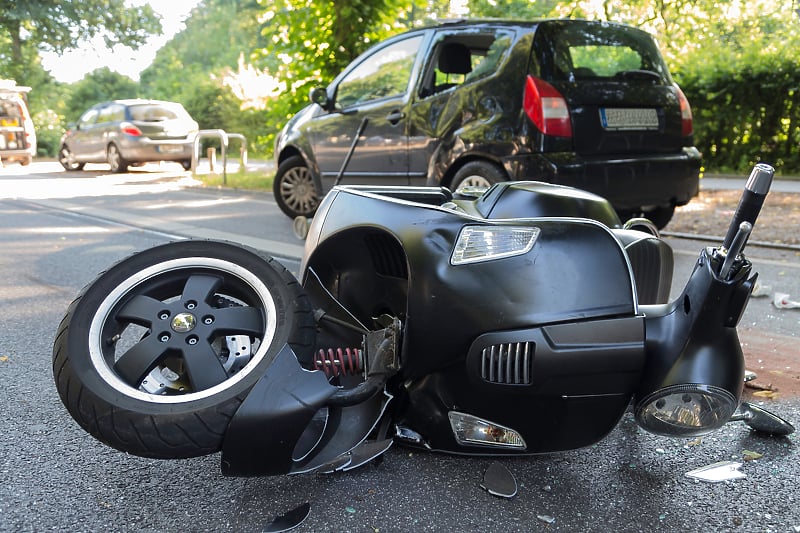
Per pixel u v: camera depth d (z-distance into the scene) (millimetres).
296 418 2330
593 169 5988
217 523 2391
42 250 7113
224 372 2441
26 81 29562
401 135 7043
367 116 7418
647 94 6387
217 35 47531
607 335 2391
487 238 2582
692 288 2342
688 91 14578
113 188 13273
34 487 2629
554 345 2406
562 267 2473
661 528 2355
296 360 2426
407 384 2734
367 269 3227
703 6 15406
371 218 2924
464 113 6402
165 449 2277
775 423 2967
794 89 13500
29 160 20547
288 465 2391
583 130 5961
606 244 2514
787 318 4680
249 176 14625
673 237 7535
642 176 6285
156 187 13438
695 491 2594
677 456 2861
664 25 15500
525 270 2488
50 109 29938
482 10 15609
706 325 2303
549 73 5934
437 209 2760
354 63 7809
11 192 12523
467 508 2467
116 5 31391
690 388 2281
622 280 2451
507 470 2686
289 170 8930
